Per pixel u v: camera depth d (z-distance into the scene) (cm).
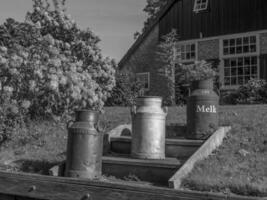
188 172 468
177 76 1688
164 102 1645
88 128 480
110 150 602
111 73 897
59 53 732
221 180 433
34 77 611
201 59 1806
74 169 478
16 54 634
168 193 378
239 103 1438
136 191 397
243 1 1722
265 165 471
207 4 1816
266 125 631
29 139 685
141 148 529
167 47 1769
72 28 860
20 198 486
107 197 416
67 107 687
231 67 1748
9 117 629
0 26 716
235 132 609
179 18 1895
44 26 838
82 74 734
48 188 461
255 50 1681
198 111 591
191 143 550
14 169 559
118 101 1298
